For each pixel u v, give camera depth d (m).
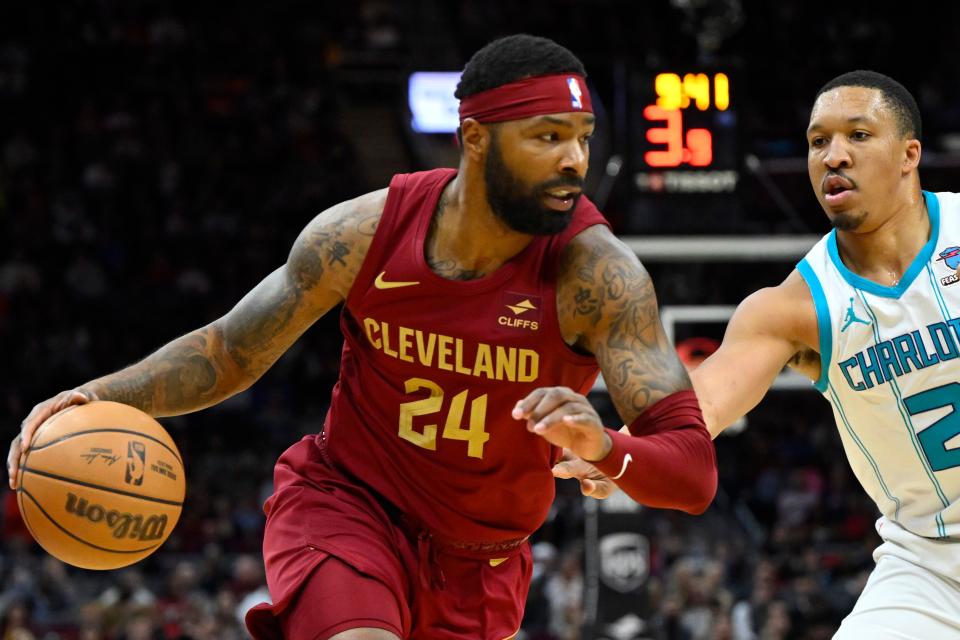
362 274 4.82
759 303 5.52
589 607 12.69
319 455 5.22
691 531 20.80
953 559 5.23
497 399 4.76
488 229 4.67
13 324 25.78
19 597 16.73
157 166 29.56
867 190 5.12
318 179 29.64
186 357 5.10
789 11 32.47
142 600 16.33
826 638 16.20
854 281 5.31
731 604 17.03
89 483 4.64
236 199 29.33
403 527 5.00
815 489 22.61
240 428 23.67
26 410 24.44
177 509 4.88
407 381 4.84
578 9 32.72
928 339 5.15
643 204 12.54
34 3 31.94
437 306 4.72
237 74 31.98
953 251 5.18
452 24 33.12
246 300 5.12
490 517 5.00
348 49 33.12
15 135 29.64
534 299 4.69
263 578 17.14
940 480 5.23
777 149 29.73
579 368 4.78
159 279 27.28
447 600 5.00
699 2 13.42
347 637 4.58
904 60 32.34
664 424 4.45
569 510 18.39
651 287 4.65
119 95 30.81
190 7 32.94
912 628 5.21
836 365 5.36
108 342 25.98
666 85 12.56
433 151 29.56
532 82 4.47
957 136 29.12
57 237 27.55
